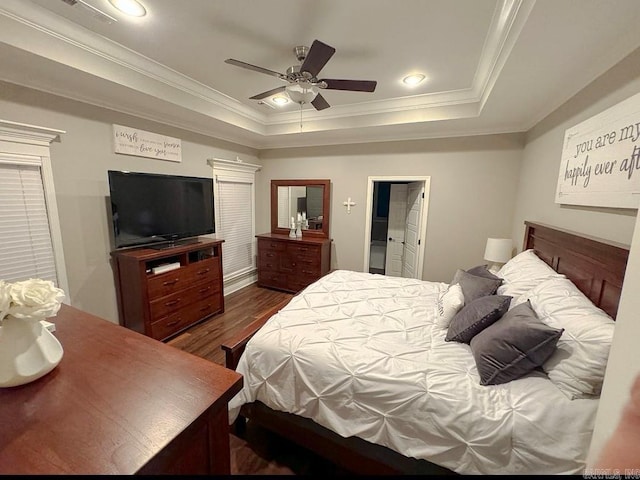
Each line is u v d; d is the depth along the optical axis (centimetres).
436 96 306
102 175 271
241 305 396
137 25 193
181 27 195
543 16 137
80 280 261
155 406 73
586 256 161
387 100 327
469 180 360
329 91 304
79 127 251
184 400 76
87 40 204
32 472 56
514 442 114
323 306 221
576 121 202
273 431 167
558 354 128
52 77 218
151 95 255
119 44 218
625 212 141
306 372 151
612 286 137
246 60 242
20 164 215
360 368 143
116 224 263
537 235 246
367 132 378
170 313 295
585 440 108
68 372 86
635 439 69
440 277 392
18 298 73
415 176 388
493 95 236
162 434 65
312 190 454
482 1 163
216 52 229
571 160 198
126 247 275
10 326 77
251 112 374
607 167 154
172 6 173
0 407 71
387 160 402
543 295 160
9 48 174
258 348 165
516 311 152
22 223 221
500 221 351
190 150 361
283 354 158
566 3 128
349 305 224
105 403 74
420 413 127
